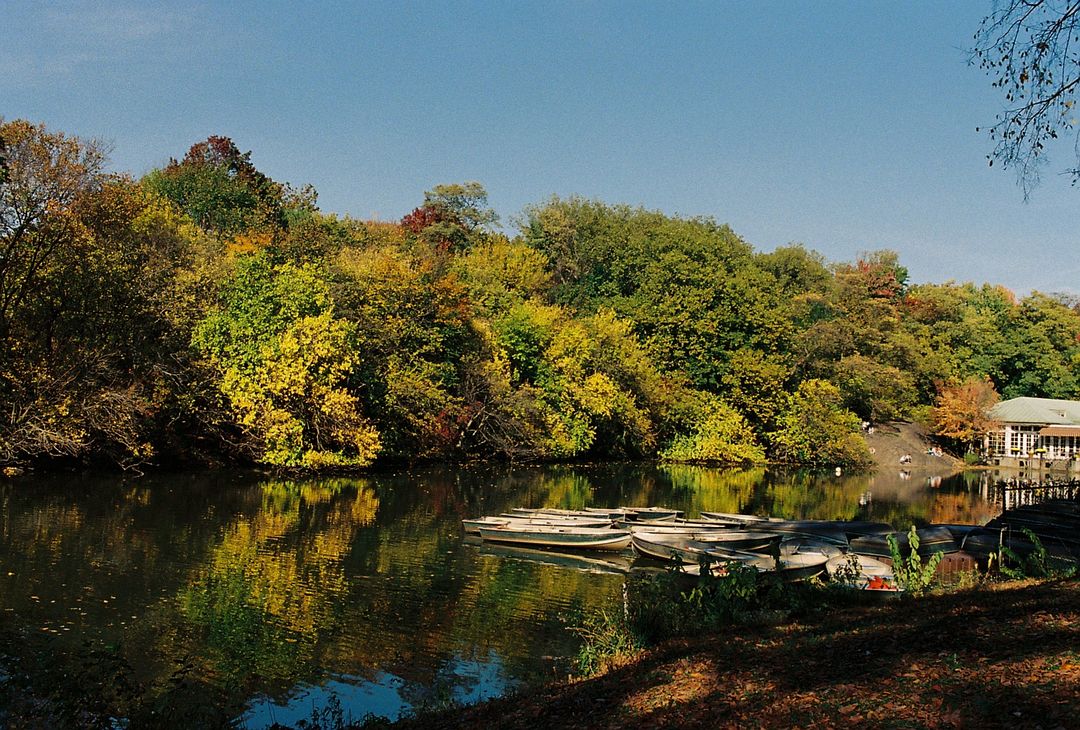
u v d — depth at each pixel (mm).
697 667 9375
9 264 30766
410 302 46094
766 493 42312
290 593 18344
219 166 70750
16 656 13320
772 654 9516
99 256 32938
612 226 82562
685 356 64125
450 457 49188
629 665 10250
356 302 44188
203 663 13875
